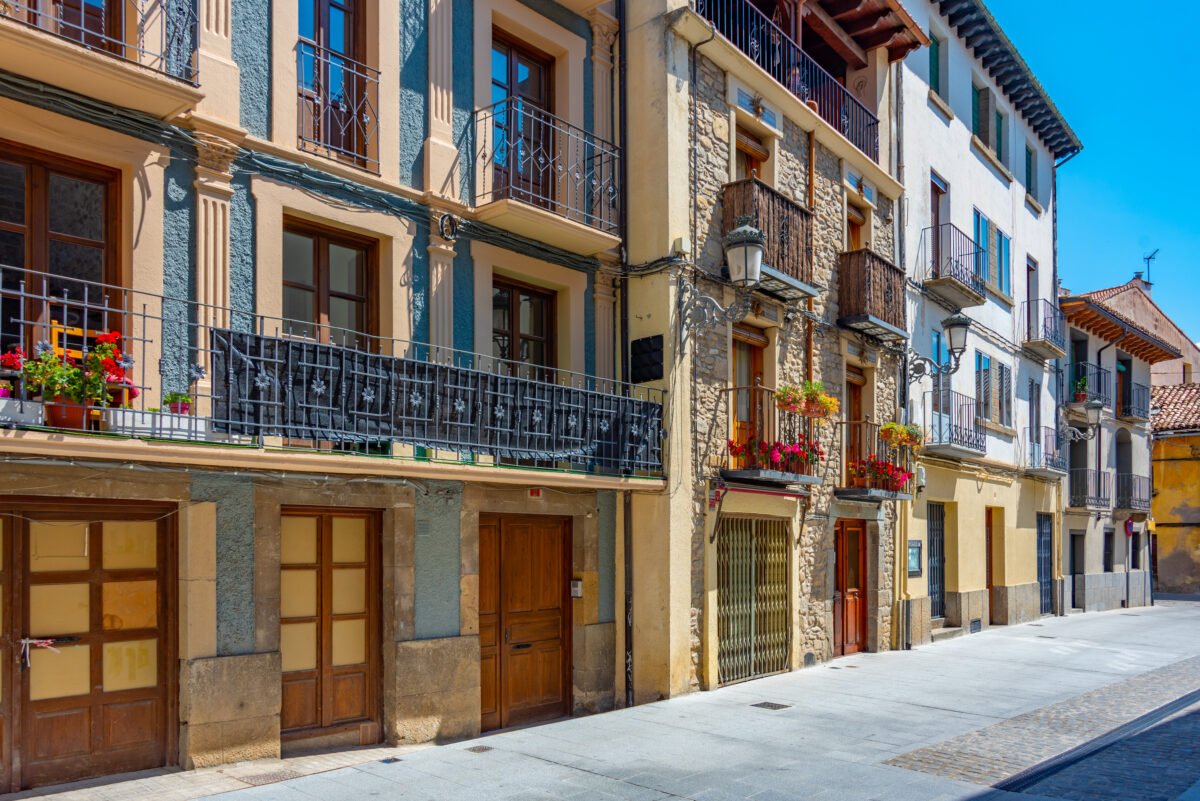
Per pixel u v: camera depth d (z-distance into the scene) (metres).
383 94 8.13
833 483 12.88
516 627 9.12
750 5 11.83
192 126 6.75
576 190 9.97
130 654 6.46
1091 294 26.88
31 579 6.08
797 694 10.16
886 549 14.34
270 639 6.95
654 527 9.80
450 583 8.22
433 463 7.45
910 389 15.20
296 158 7.41
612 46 10.57
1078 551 23.66
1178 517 30.02
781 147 12.08
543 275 9.55
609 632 9.79
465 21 8.98
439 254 8.46
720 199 10.93
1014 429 19.83
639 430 9.43
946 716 9.12
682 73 10.41
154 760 6.51
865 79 14.93
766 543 11.55
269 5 7.41
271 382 6.47
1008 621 18.78
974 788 6.54
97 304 6.41
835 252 13.25
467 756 7.36
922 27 16.92
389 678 7.77
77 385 5.61
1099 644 15.62
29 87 5.99
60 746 6.12
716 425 10.59
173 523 6.70
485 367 8.85
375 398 7.05
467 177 8.84
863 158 13.85
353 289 8.09
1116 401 26.17
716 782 6.64
